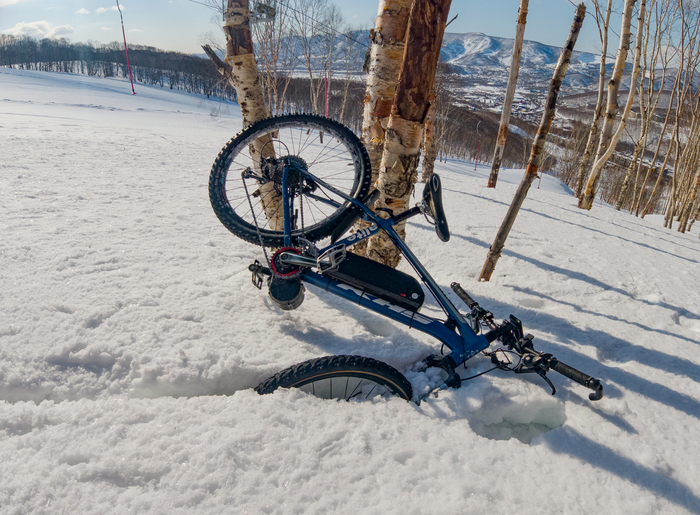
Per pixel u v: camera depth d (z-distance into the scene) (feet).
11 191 14.46
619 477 5.65
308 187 8.58
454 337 7.50
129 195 15.88
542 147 10.11
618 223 25.21
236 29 9.59
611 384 7.63
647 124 40.50
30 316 7.37
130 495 4.70
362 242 11.05
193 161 25.50
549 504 5.15
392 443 5.81
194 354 7.09
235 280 9.88
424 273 7.79
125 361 6.79
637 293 12.39
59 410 5.72
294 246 8.18
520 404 7.05
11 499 4.46
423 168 33.65
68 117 55.31
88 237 11.25
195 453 5.25
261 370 7.05
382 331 9.13
